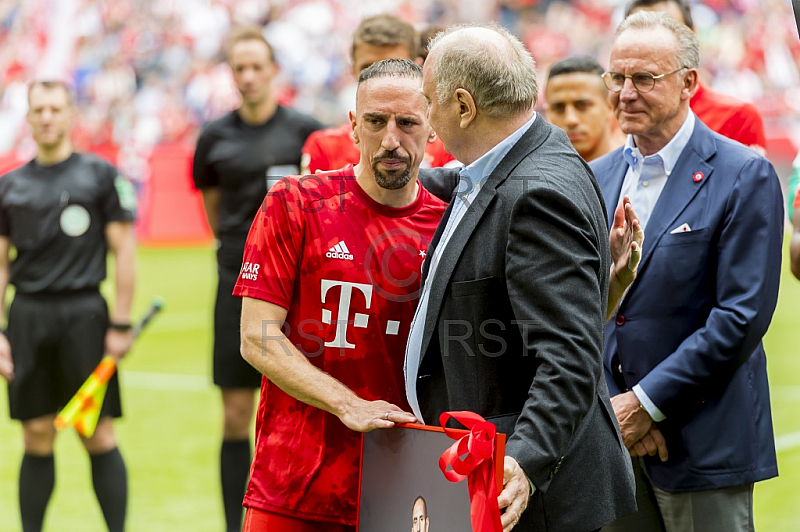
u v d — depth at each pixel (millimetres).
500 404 6113
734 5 48156
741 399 7973
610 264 7023
